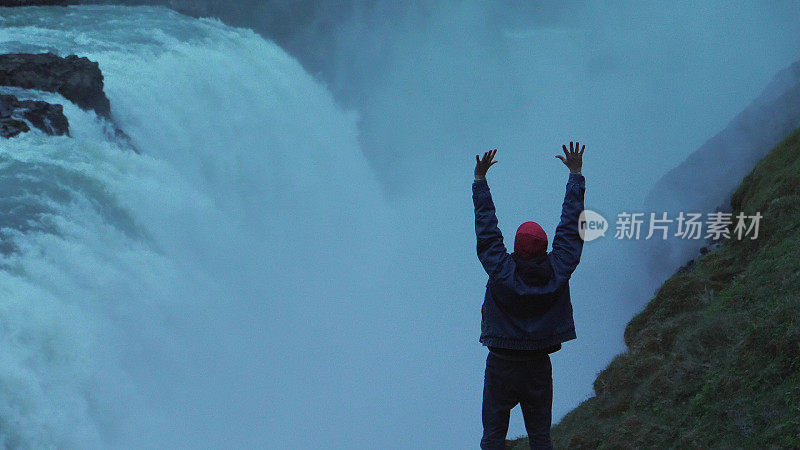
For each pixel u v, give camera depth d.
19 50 19.42
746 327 7.99
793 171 11.33
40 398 10.76
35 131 15.48
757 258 9.92
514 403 4.54
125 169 16.19
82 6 25.38
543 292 4.04
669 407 7.78
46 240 12.60
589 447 8.31
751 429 6.45
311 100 28.73
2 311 11.05
